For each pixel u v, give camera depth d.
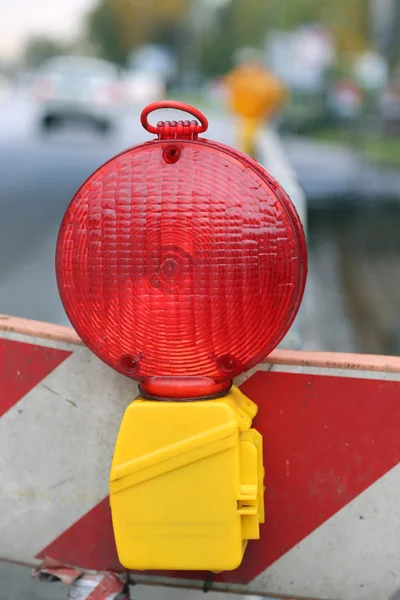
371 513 1.85
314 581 1.89
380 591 1.87
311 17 66.69
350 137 33.50
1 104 53.00
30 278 8.35
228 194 1.56
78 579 1.96
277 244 1.57
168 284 1.59
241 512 1.69
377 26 26.34
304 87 37.31
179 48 96.44
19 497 1.98
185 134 1.61
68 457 1.94
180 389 1.67
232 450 1.67
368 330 7.40
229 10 89.12
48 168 17.50
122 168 1.59
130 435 1.69
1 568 2.92
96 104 24.30
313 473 1.85
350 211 14.48
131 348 1.64
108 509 1.95
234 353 1.62
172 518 1.71
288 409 1.84
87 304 1.64
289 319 1.61
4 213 12.23
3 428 1.96
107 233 1.59
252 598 2.42
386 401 1.81
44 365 1.92
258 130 6.38
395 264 10.38
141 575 1.97
